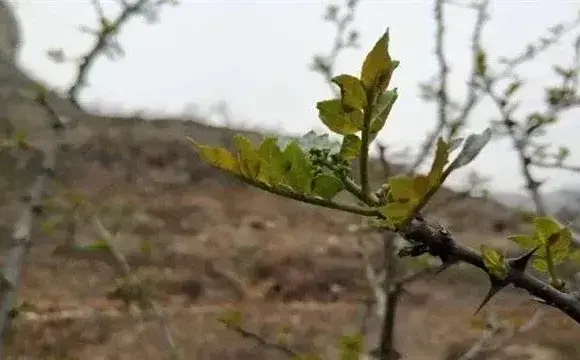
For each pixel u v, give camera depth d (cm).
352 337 175
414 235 61
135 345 356
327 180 57
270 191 57
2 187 325
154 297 361
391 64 55
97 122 635
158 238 495
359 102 55
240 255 494
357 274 456
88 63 206
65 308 387
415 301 386
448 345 330
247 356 346
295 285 446
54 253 441
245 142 57
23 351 329
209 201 571
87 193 522
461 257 63
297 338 360
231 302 431
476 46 228
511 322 257
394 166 224
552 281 70
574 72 218
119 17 204
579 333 336
